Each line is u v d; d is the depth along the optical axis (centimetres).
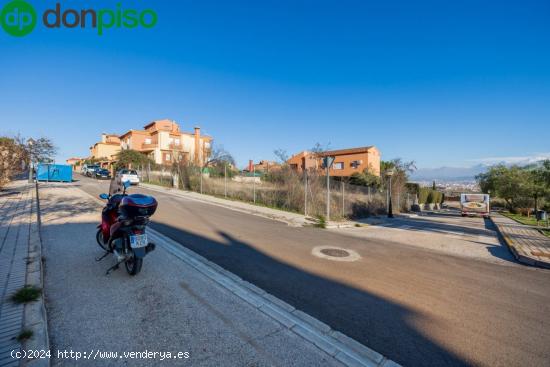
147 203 427
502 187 2991
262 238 782
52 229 708
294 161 4147
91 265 474
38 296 343
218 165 2716
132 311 334
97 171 3008
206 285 423
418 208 2605
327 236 902
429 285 484
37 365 232
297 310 365
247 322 326
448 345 302
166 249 594
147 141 4853
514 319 366
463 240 972
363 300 407
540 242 915
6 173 1355
